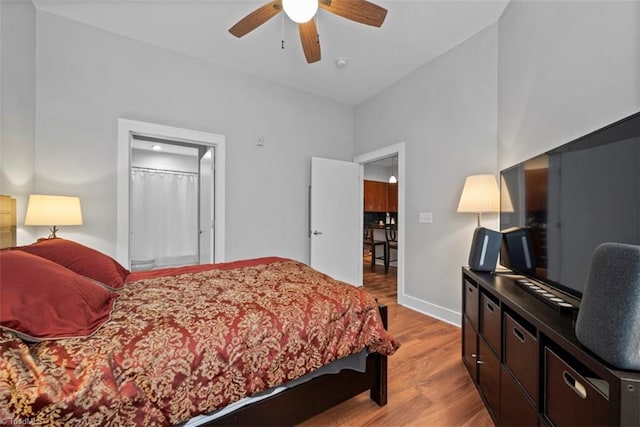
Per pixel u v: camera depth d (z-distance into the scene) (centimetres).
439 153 296
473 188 227
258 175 346
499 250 188
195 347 102
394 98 358
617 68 134
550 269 138
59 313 99
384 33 260
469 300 188
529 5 199
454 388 174
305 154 385
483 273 183
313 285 161
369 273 520
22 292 95
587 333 79
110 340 96
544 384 104
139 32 263
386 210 711
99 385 84
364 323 147
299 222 380
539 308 119
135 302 130
